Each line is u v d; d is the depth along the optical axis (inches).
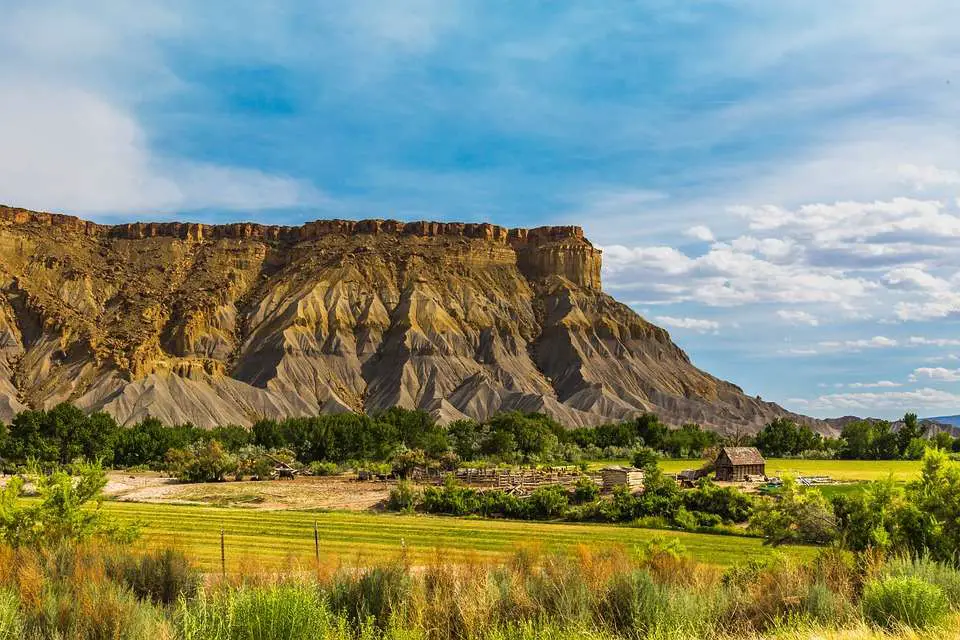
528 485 3634.4
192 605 626.2
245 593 601.9
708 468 4037.9
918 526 808.9
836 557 759.1
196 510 2955.2
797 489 1000.2
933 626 550.3
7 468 5093.5
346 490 3873.0
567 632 585.9
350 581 705.0
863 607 606.2
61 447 5428.2
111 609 615.2
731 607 653.3
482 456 5615.2
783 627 591.2
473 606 622.8
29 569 720.3
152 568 775.1
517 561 772.0
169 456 5054.1
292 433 6033.5
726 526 2432.3
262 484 4202.8
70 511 1019.3
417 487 3745.1
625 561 748.0
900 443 6013.8
